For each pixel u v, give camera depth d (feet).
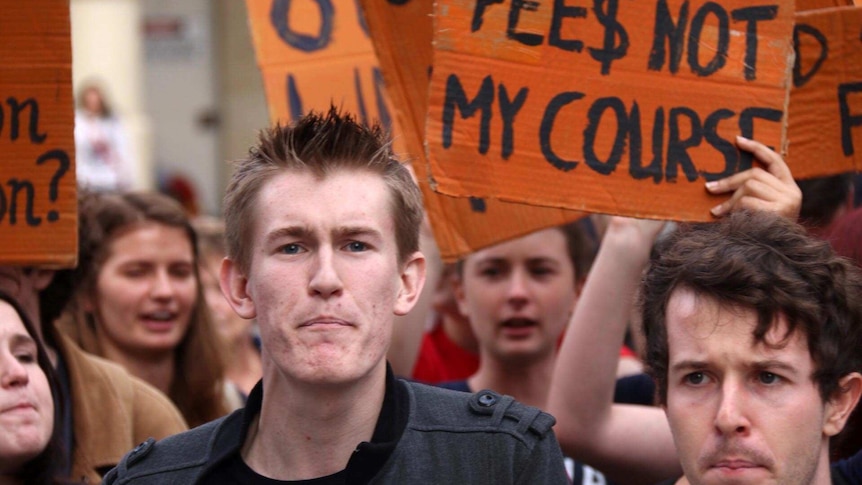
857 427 11.76
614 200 11.31
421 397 9.70
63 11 12.07
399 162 9.59
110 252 16.81
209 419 17.24
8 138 12.06
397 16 12.41
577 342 13.51
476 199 12.88
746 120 11.51
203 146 54.08
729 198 11.46
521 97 11.12
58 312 13.71
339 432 9.20
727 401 9.22
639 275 13.34
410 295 9.50
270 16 15.11
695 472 9.36
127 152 47.78
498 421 9.48
